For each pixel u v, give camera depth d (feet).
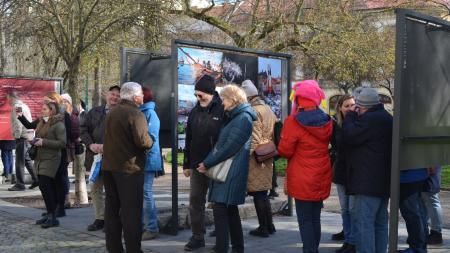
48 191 23.98
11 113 36.52
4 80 39.70
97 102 65.31
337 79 79.66
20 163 36.70
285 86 28.04
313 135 16.66
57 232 23.22
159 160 21.50
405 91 14.25
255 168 21.57
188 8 56.24
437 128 15.58
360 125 16.11
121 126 17.48
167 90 27.45
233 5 62.39
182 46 23.32
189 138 20.71
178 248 20.48
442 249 20.36
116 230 18.11
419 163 14.96
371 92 16.34
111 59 50.16
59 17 38.60
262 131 21.34
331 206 31.48
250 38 58.95
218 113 19.90
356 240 17.44
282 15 58.13
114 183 17.99
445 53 15.75
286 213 27.17
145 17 39.75
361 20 61.98
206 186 20.29
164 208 25.99
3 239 21.94
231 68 25.31
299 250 20.15
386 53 61.36
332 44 60.34
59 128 23.77
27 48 45.96
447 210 30.35
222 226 17.66
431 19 14.79
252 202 26.81
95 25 38.73
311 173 16.74
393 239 14.43
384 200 16.83
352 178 16.56
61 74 50.08
